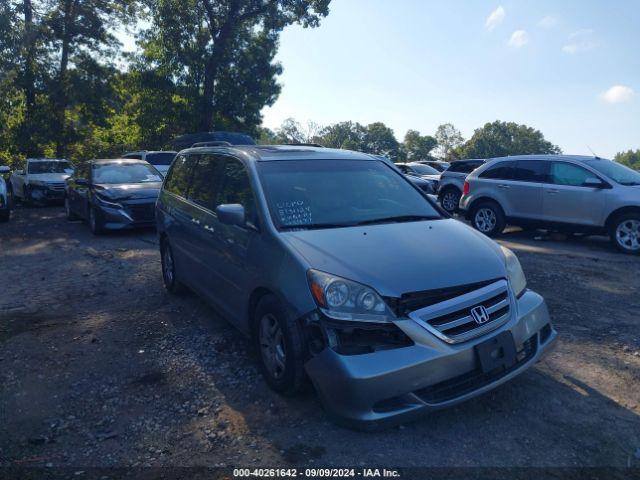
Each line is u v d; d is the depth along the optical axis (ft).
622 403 11.94
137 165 41.34
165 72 107.04
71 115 95.40
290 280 11.44
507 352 10.88
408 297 10.40
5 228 41.09
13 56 74.18
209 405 12.21
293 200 13.69
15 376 14.05
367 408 9.87
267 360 12.70
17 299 21.17
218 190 16.31
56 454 10.52
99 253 30.01
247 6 99.14
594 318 17.62
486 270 11.42
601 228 30.40
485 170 36.24
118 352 15.48
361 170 15.74
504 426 11.05
